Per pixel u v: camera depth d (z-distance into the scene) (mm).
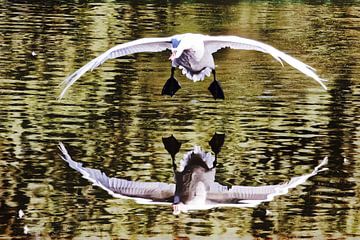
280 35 26656
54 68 20234
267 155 14164
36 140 14609
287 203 12273
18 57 21422
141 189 12695
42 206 11945
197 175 13211
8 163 13516
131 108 16766
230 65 21156
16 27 26328
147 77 19484
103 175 13188
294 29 28000
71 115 16141
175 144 14625
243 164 13773
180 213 11844
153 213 11828
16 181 12797
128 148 14375
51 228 11234
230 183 13000
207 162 13773
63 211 11805
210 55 12664
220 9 32594
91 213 11758
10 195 12273
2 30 25656
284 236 11133
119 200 12242
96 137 14867
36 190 12492
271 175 13320
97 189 12625
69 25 27125
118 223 11453
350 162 13922
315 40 25844
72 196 12328
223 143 14719
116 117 16094
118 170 13383
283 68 20984
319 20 30312
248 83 19156
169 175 13258
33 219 11500
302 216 11828
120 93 17922
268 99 17672
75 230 11195
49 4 32375
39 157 13820
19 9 30688
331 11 33000
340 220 11711
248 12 31953
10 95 17422
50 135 14898
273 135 15195
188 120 15984
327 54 23453
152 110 16641
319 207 12148
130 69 20281
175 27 27609
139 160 13820
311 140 14961
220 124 15766
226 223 11531
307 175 13375
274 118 16250
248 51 23094
